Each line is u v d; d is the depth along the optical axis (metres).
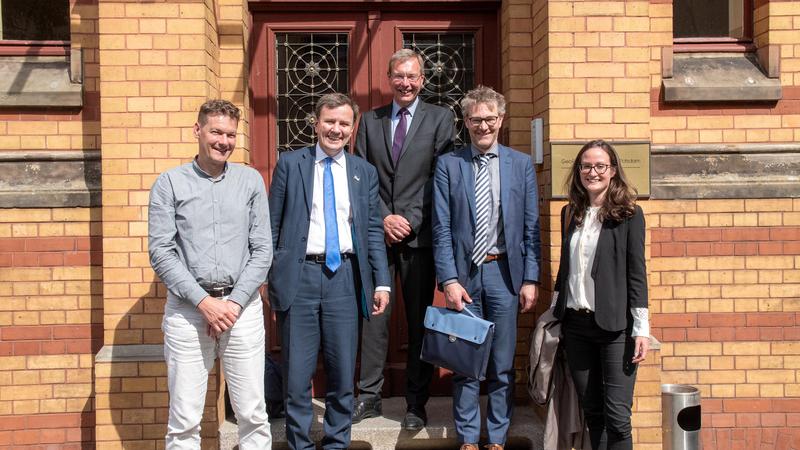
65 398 5.01
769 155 5.18
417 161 4.65
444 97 5.52
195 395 3.82
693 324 5.16
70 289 4.98
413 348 4.73
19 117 4.98
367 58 5.44
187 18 4.67
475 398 4.39
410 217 4.64
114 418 4.64
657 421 4.75
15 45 5.10
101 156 4.80
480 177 4.37
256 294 3.94
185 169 3.82
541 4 4.93
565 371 4.34
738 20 5.44
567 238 4.16
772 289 5.14
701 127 5.19
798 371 5.16
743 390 5.16
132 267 4.68
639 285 3.94
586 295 4.04
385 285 4.36
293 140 5.47
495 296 4.34
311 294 4.23
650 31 5.17
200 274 3.77
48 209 4.96
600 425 4.19
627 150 4.78
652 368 4.75
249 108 5.32
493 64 5.51
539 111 5.04
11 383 4.98
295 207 4.24
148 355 4.64
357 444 4.74
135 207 4.68
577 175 4.11
